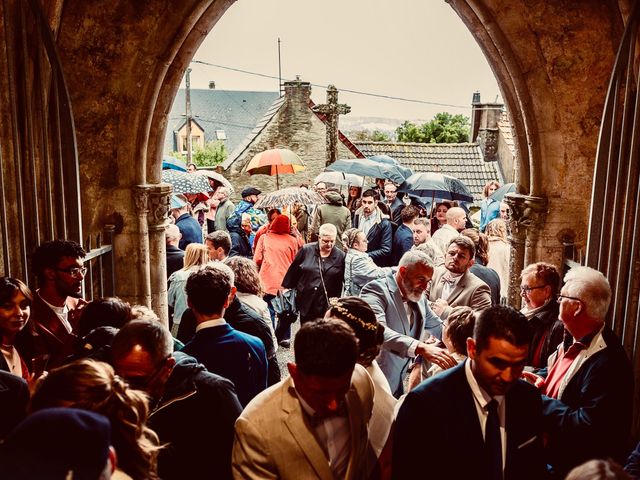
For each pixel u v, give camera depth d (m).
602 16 5.44
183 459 2.68
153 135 5.93
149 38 5.60
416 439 2.45
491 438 2.43
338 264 6.65
